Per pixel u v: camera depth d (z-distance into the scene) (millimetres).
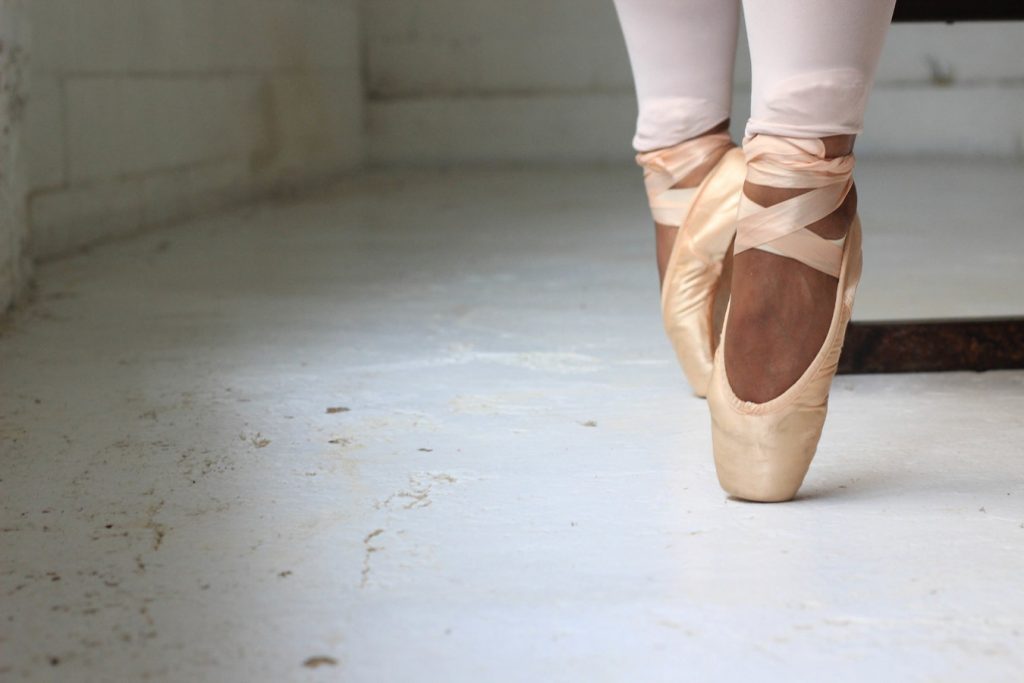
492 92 4840
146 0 2730
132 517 856
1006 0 1240
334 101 4414
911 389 1226
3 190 1699
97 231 2512
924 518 835
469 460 986
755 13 797
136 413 1154
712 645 644
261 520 846
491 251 2369
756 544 788
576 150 4832
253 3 3500
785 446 842
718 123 1106
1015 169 4129
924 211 2930
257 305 1774
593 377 1288
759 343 837
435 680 608
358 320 1647
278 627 671
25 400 1209
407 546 792
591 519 839
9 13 1668
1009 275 1974
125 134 2637
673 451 1005
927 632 658
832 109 792
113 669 625
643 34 1077
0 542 808
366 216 3066
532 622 674
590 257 2264
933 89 4547
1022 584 721
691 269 1135
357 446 1033
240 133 3404
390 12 4809
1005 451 999
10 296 1729
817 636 654
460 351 1435
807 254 824
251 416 1140
